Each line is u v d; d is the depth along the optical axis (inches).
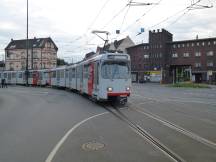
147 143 352.5
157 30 3582.7
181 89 1737.2
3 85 1966.0
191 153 306.3
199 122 500.4
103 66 778.2
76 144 351.6
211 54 3240.7
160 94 1218.6
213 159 285.1
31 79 2240.4
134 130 434.3
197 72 3321.9
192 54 3366.1
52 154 309.4
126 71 789.2
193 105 776.9
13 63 4350.4
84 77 1029.8
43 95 1193.4
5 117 575.5
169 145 340.8
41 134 411.5
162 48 3538.4
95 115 599.5
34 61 4116.6
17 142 365.7
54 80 1846.7
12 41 4473.4
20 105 801.6
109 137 388.5
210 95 1171.3
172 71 3006.9
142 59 3727.9
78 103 848.3
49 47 4185.5
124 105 776.3
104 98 774.5
